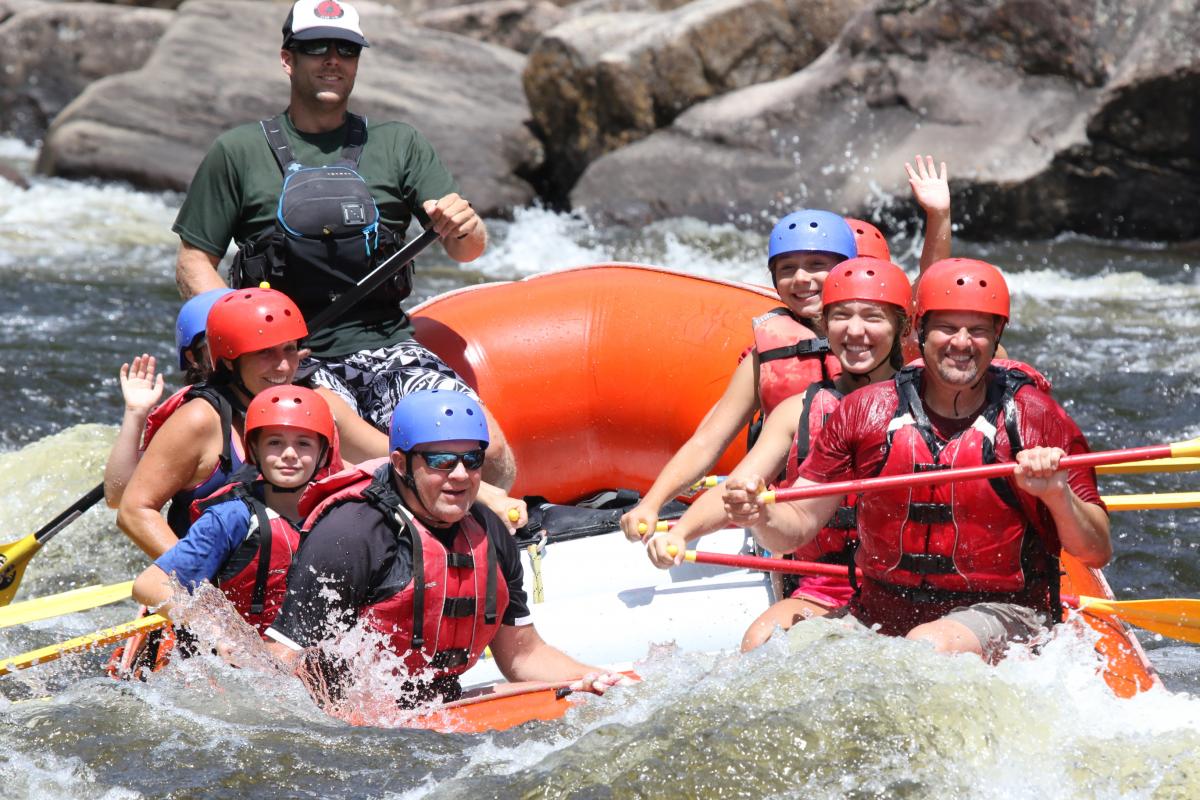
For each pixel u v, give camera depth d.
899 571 14.29
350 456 17.98
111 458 17.16
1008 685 13.00
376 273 18.77
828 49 56.47
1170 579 21.45
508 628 15.12
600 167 56.22
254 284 19.05
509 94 62.78
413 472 13.90
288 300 16.14
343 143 19.36
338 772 12.89
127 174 59.38
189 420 15.62
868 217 51.91
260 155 19.00
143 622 15.67
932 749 12.24
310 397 15.02
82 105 60.94
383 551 13.97
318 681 14.31
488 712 14.32
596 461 21.55
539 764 12.66
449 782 12.60
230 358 15.82
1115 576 21.59
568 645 16.84
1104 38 50.44
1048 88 51.53
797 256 17.33
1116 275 45.41
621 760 12.34
